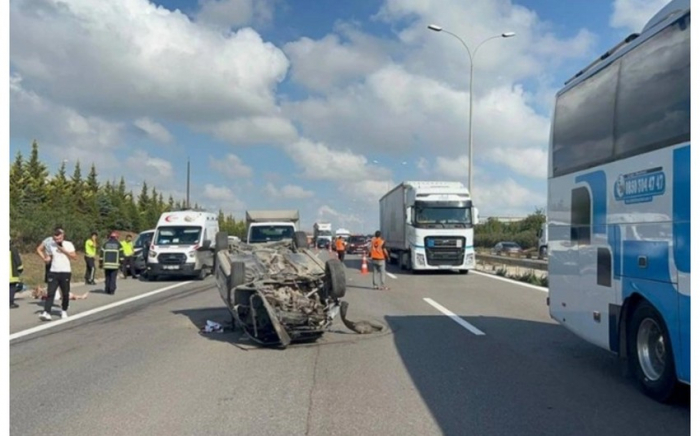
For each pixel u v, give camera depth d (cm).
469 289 2156
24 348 1087
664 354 670
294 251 1400
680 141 612
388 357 973
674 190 622
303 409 695
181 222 2786
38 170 5688
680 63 617
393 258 3762
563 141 914
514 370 873
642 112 686
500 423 636
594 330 813
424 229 2842
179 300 1859
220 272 1306
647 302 688
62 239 1473
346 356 988
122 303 1791
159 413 685
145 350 1059
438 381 814
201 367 921
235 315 1149
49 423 656
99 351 1053
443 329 1246
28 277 2689
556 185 941
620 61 742
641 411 671
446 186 2961
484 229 7788
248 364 941
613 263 754
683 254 605
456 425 632
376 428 626
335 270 1188
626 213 721
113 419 666
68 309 1645
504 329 1243
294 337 1097
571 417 653
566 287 905
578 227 860
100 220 6128
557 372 858
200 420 659
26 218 3734
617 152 743
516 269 2994
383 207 4059
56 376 871
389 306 1656
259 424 643
